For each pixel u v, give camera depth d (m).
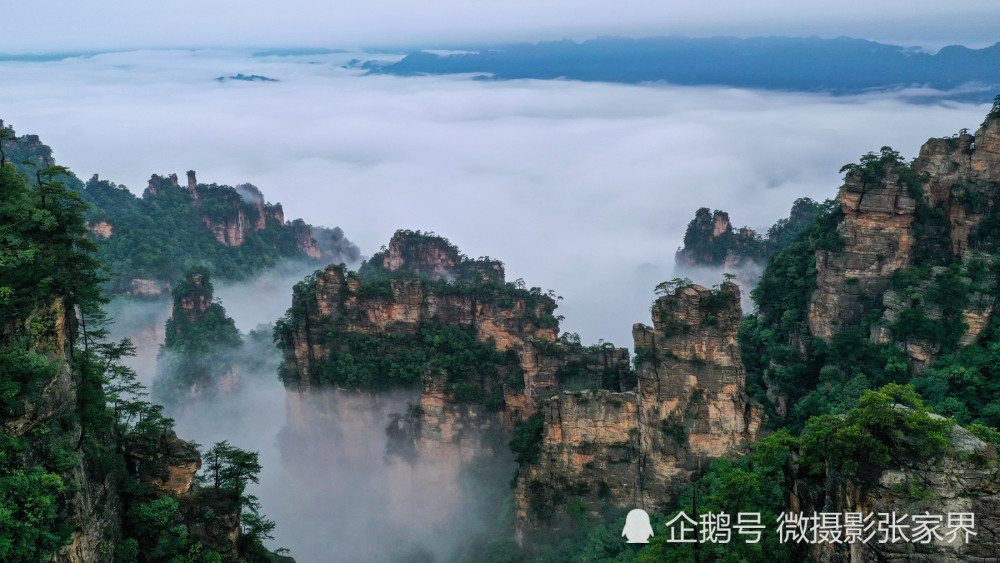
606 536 76.31
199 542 56.91
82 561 49.09
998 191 87.44
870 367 84.25
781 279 96.94
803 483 50.16
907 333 82.31
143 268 172.62
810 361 90.31
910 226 87.44
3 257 47.97
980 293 80.12
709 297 76.75
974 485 42.84
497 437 103.19
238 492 59.84
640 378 79.38
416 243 161.75
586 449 82.00
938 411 74.94
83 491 50.03
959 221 88.44
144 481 57.44
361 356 116.81
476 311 113.75
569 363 96.44
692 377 77.62
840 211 91.56
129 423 59.47
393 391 115.06
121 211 198.62
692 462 78.31
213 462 60.66
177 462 57.47
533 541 83.44
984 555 42.59
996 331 79.31
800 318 93.38
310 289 120.62
